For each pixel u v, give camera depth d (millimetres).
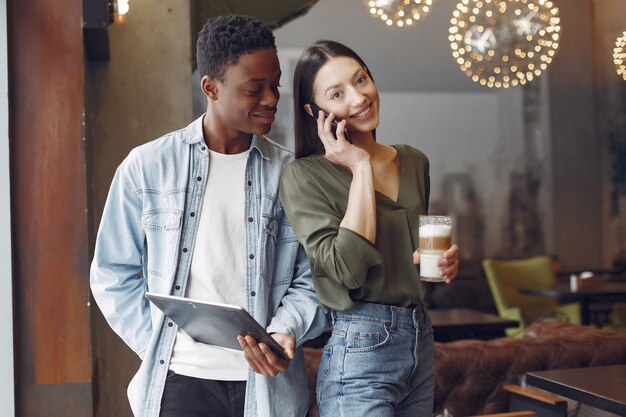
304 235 1935
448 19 8266
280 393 1992
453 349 3275
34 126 3514
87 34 3701
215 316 1744
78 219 3529
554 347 3348
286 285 2061
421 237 1935
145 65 4500
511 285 7891
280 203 2084
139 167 2059
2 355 3400
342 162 1926
